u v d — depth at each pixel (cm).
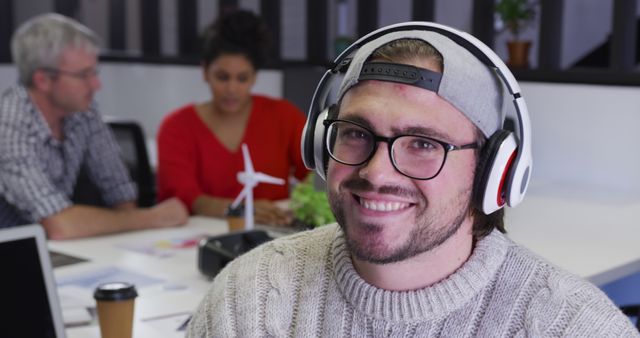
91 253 251
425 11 420
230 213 263
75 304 198
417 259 112
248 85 334
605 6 538
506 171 114
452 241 114
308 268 127
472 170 110
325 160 121
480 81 109
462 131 108
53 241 267
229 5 484
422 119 105
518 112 112
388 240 108
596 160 351
